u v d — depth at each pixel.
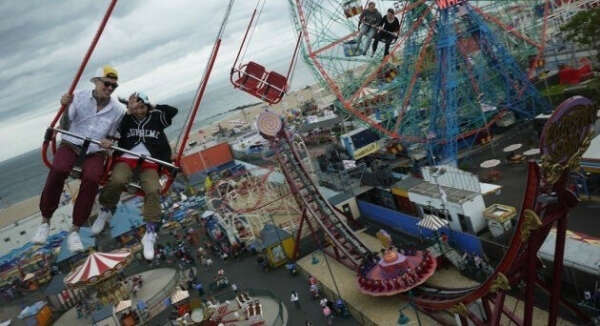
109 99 9.18
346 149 74.25
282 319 37.72
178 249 60.97
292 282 44.34
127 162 8.90
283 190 65.38
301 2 52.41
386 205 52.88
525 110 65.50
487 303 23.23
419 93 61.03
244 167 93.19
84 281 43.25
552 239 30.02
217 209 62.44
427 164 62.41
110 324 42.38
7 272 74.75
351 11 50.62
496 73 60.84
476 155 61.19
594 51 66.75
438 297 30.67
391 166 68.38
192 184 93.56
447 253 37.12
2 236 83.00
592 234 34.12
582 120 13.02
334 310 36.31
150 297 47.31
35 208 109.31
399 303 34.09
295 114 135.62
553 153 13.34
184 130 9.98
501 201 44.97
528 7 65.56
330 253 46.91
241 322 34.12
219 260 56.06
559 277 16.97
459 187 43.03
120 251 47.09
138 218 74.81
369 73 56.62
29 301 64.88
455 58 55.00
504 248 34.50
